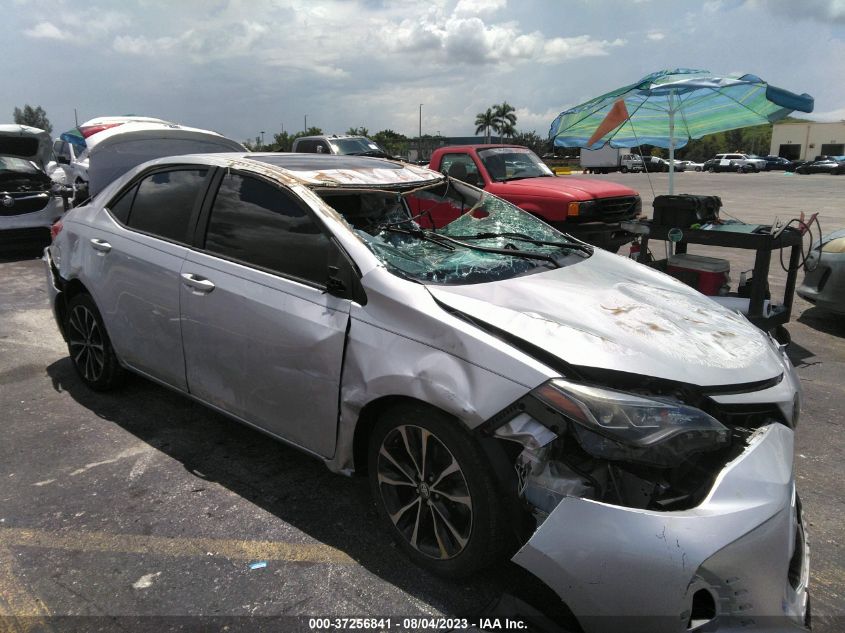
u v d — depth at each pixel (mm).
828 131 76062
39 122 91562
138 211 3863
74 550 2770
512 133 77000
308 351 2811
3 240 9281
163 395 4406
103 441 3746
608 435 2100
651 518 2020
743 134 92625
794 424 2623
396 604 2479
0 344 5496
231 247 3258
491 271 3018
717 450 2248
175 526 2947
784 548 2104
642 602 2006
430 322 2496
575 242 3805
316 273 2902
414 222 3436
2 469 3418
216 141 8898
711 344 2590
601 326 2535
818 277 6312
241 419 3271
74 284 4289
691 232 5465
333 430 2805
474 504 2389
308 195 3045
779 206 19156
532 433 2193
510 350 2316
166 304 3480
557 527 2105
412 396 2455
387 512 2752
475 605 2477
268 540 2857
